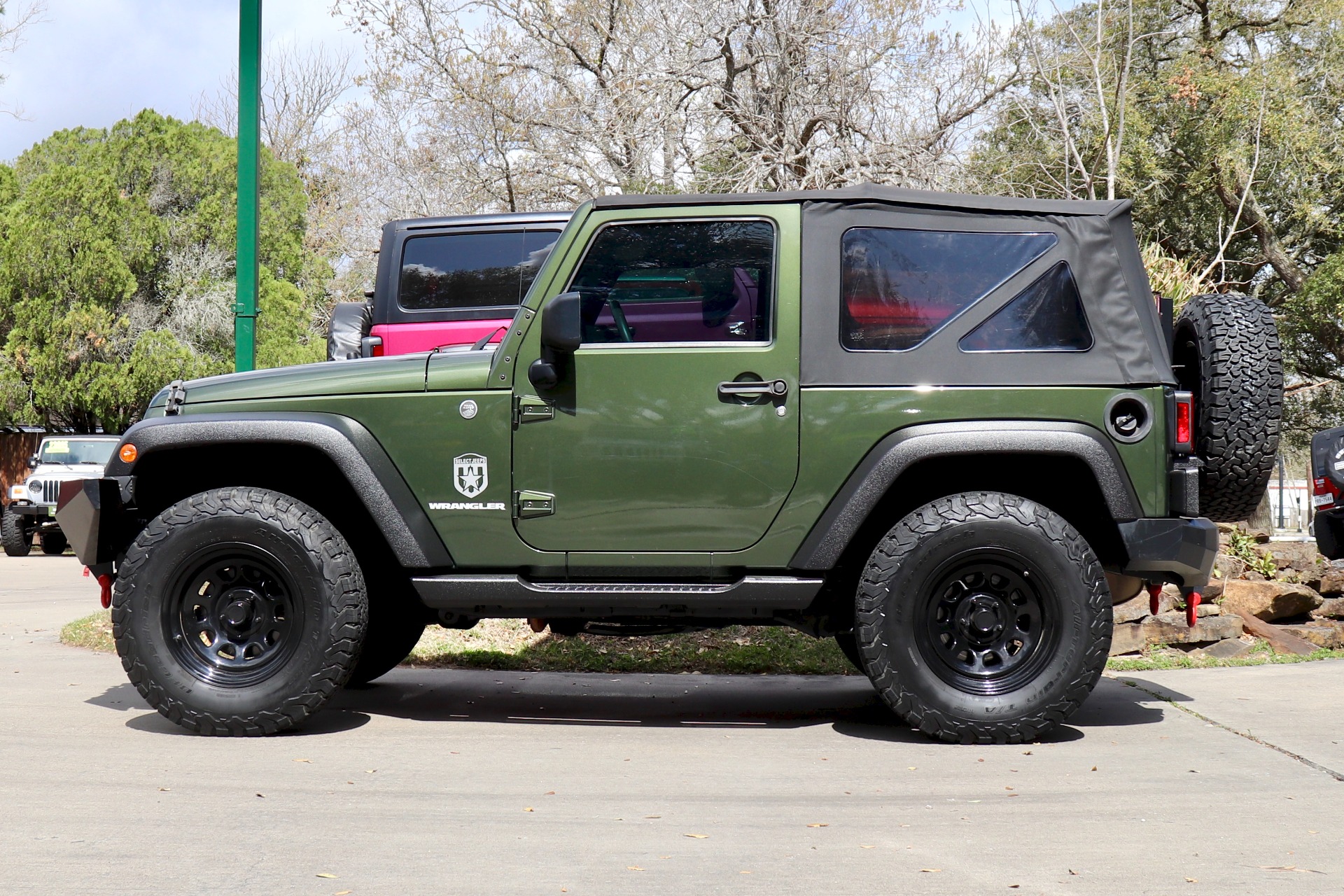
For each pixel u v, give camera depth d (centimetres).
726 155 1758
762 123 1692
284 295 2636
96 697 552
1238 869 307
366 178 2673
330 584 466
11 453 2730
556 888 290
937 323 467
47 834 332
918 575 455
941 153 1605
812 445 461
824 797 381
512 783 397
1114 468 456
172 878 295
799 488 461
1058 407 459
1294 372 2572
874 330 466
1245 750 452
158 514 500
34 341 2420
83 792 377
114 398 2389
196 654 473
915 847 326
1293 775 411
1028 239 475
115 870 301
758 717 530
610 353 468
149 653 465
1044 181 1638
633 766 424
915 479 488
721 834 339
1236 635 694
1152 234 2370
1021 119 1587
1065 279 470
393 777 404
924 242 473
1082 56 1524
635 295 476
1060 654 455
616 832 339
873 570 460
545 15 1944
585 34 1981
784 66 1669
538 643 693
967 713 456
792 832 341
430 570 480
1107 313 467
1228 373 482
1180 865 310
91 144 3225
